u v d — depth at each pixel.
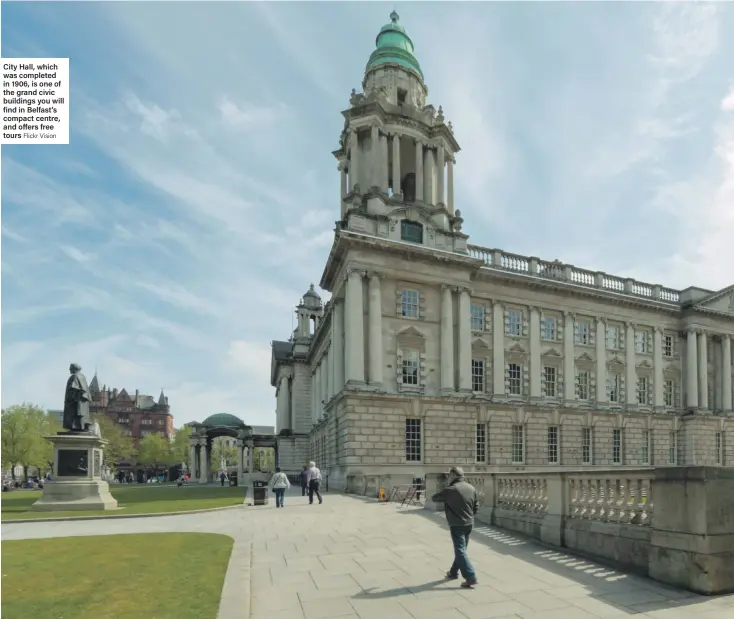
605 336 52.00
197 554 12.88
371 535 15.95
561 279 50.53
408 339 40.88
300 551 13.52
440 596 9.37
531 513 15.86
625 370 52.44
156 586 9.72
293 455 75.50
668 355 56.06
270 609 8.68
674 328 56.34
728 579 9.62
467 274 43.44
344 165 49.47
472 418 41.12
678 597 9.32
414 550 13.56
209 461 84.25
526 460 44.62
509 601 9.05
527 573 11.02
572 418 47.88
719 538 9.72
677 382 55.88
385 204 42.25
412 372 40.78
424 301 42.09
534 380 46.94
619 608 8.69
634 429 51.31
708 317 57.09
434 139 46.91
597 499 13.01
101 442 28.62
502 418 44.03
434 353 41.69
